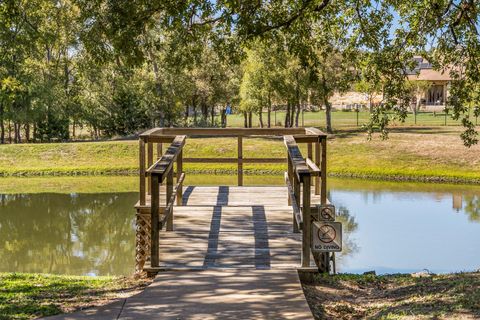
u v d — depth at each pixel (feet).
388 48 41.57
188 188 46.11
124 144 129.49
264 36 44.16
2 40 51.49
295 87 142.31
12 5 45.09
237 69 166.20
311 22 45.68
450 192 88.74
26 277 30.53
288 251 29.40
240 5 40.63
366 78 41.70
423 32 41.01
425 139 127.65
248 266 26.94
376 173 109.60
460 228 59.88
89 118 153.28
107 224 63.82
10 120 150.51
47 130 148.36
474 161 109.70
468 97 43.55
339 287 26.94
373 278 29.07
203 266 26.94
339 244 26.32
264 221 35.19
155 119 151.94
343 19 45.06
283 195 42.91
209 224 34.47
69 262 46.96
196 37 44.50
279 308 20.92
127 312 20.63
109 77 147.54
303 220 26.48
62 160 123.54
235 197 42.04
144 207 31.99
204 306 21.18
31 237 57.06
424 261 46.21
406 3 42.65
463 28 42.22
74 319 20.15
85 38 41.96
